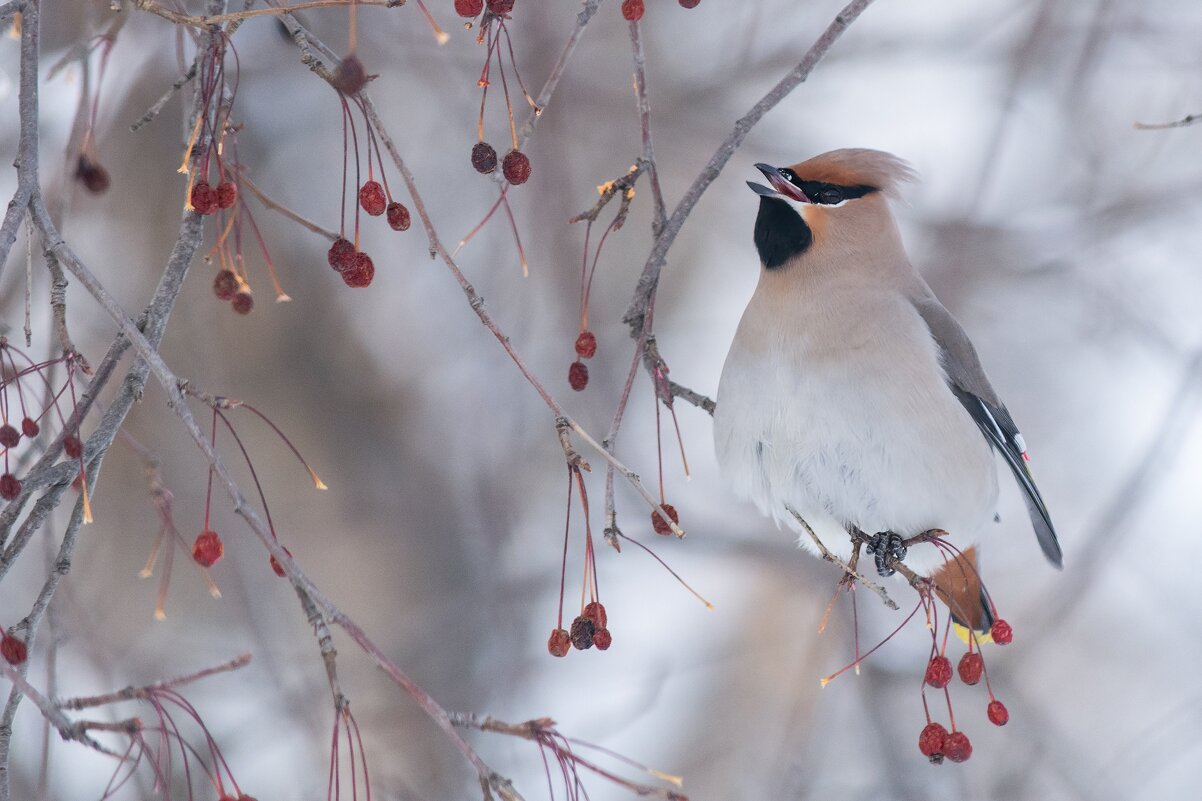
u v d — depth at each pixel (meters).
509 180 6.17
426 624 13.02
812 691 12.47
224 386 12.89
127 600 12.09
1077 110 14.38
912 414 8.59
